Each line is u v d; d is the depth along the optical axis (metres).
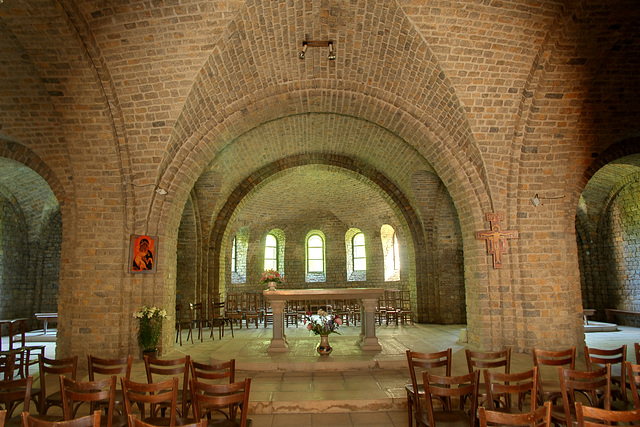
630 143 11.88
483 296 11.27
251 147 15.44
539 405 6.57
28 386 5.26
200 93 10.39
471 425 5.22
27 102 10.59
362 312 11.52
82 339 10.48
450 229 17.59
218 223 17.36
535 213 11.51
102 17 8.61
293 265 23.50
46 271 18.22
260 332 15.04
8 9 8.12
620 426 5.32
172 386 5.18
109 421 5.10
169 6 8.48
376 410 7.35
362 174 18.16
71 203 11.30
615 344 12.89
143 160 10.77
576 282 11.52
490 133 11.10
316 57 10.79
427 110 11.49
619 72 10.44
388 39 9.91
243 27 9.21
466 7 8.87
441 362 6.35
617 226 17.86
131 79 9.72
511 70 10.19
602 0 8.89
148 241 10.85
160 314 10.24
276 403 7.33
